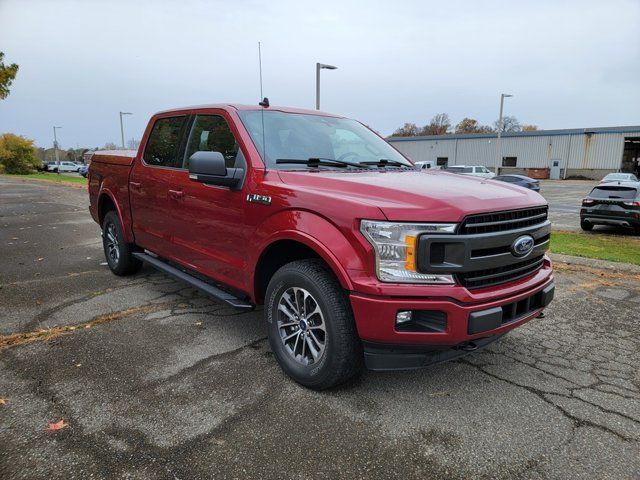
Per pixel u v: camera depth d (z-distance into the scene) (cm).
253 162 358
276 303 336
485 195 296
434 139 6075
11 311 466
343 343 293
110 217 587
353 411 295
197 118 437
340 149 414
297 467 243
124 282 573
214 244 395
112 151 614
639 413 297
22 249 781
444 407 301
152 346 386
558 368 359
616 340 415
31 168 4853
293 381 330
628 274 650
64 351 374
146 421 280
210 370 346
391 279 270
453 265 268
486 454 256
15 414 285
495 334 288
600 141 4844
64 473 235
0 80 2105
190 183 416
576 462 250
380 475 238
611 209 1175
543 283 327
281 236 318
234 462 246
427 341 271
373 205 275
